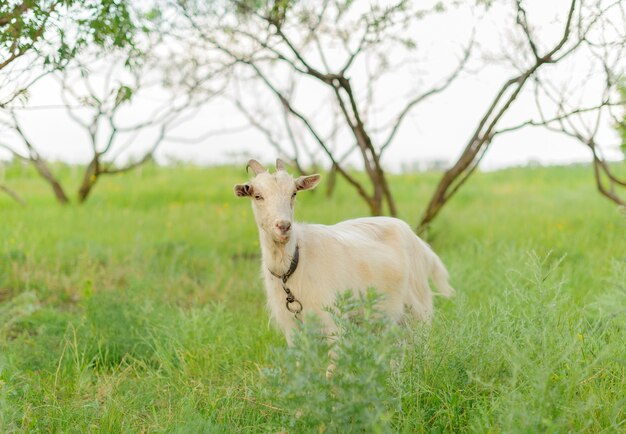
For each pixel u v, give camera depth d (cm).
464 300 494
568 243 850
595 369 388
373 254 454
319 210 1276
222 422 391
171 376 468
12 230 1027
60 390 450
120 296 602
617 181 769
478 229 1020
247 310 639
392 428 340
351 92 795
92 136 1335
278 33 724
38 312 632
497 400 346
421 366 393
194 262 873
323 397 296
